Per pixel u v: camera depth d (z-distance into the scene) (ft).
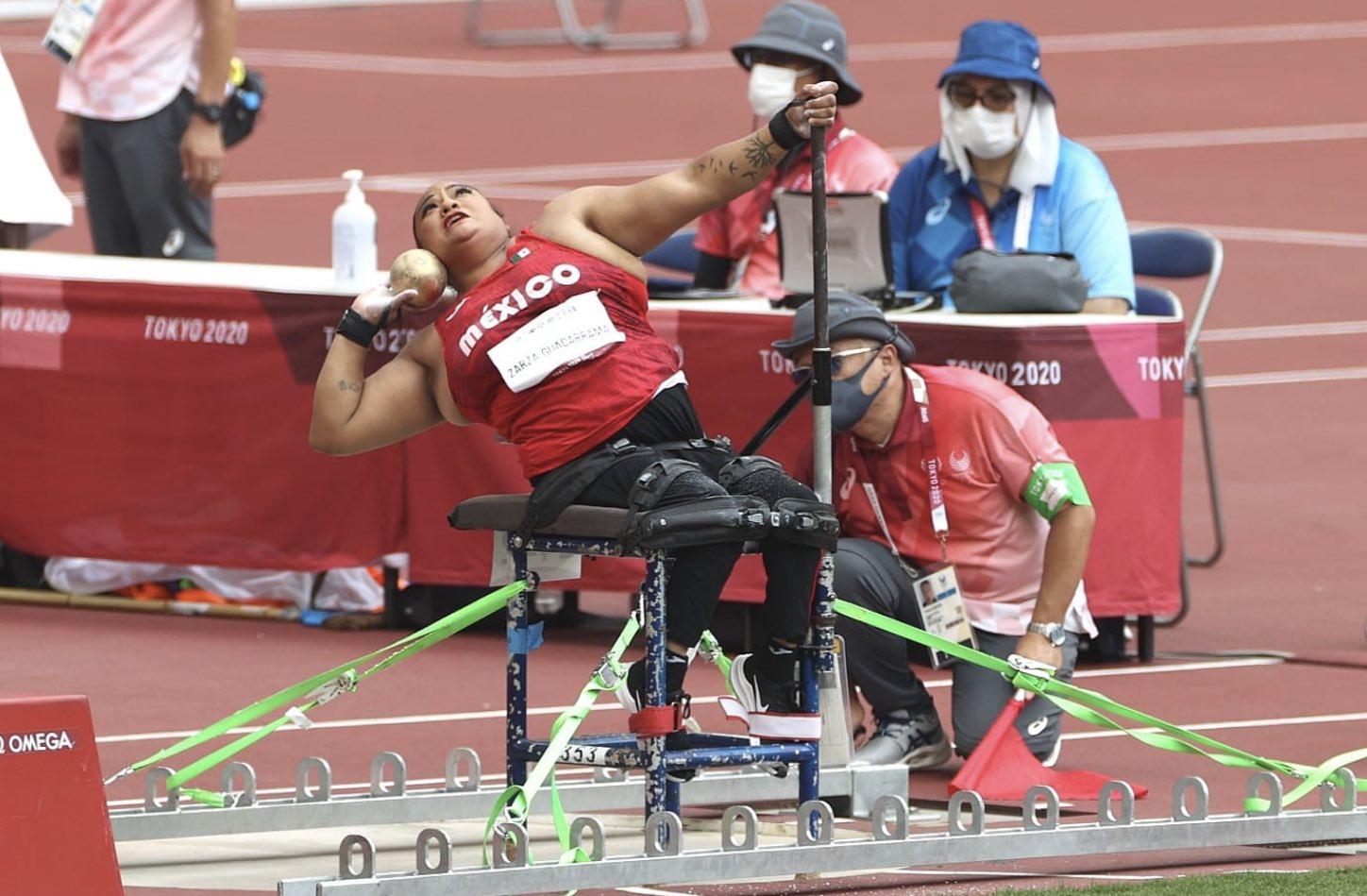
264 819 75.51
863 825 78.54
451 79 306.96
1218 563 123.34
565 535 68.49
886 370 85.10
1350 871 70.08
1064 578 82.74
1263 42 338.54
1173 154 266.36
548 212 70.69
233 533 113.09
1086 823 73.61
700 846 74.84
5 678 100.27
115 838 73.82
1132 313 109.29
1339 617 111.55
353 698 97.14
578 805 79.71
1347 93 303.27
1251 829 72.43
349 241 112.68
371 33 342.23
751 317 104.58
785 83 115.24
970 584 86.74
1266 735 90.27
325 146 264.52
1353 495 138.21
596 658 105.40
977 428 85.66
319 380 72.02
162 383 113.39
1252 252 218.18
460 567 109.40
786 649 71.05
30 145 118.01
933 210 112.27
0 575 118.52
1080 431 100.68
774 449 104.73
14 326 115.14
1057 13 364.17
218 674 101.45
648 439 68.74
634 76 310.04
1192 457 147.95
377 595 113.70
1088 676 101.09
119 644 107.65
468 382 69.82
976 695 86.48
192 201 132.36
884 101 296.10
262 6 358.43
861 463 87.10
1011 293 103.45
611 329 68.80
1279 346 182.80
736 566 104.32
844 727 80.07
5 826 57.57
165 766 85.71
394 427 72.49
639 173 252.21
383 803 76.84
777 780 80.02
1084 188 110.01
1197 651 105.40
